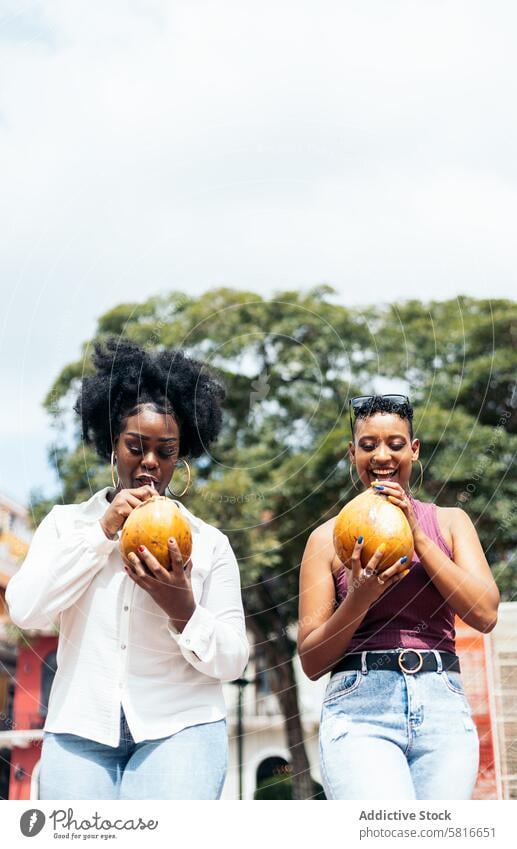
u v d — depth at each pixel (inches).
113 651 95.5
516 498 272.8
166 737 93.5
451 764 93.5
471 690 127.0
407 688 95.3
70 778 92.7
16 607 96.1
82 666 95.6
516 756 123.6
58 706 95.6
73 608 97.8
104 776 93.6
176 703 95.3
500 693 126.1
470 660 127.8
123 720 94.9
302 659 100.0
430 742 94.3
